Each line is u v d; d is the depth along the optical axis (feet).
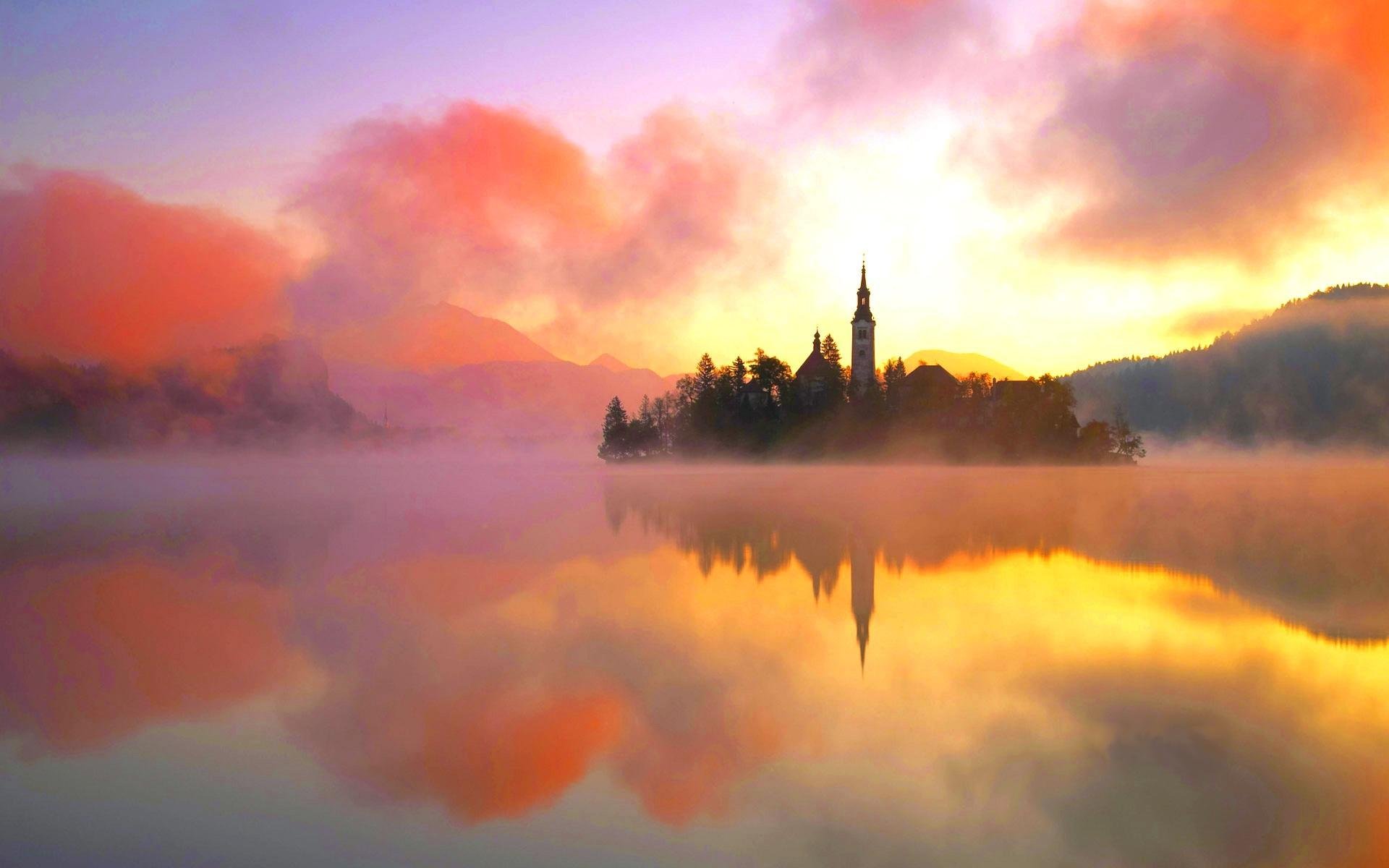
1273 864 36.45
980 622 80.74
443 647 73.67
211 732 53.83
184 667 68.39
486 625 81.46
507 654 70.74
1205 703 56.39
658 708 56.59
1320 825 39.65
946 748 49.39
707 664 67.05
